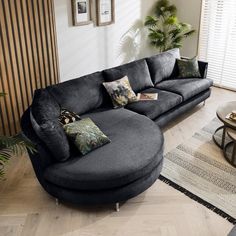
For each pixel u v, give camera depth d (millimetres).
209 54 5508
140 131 2920
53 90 3133
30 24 3559
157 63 4320
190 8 5465
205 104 4758
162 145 2742
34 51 3703
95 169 2361
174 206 2582
